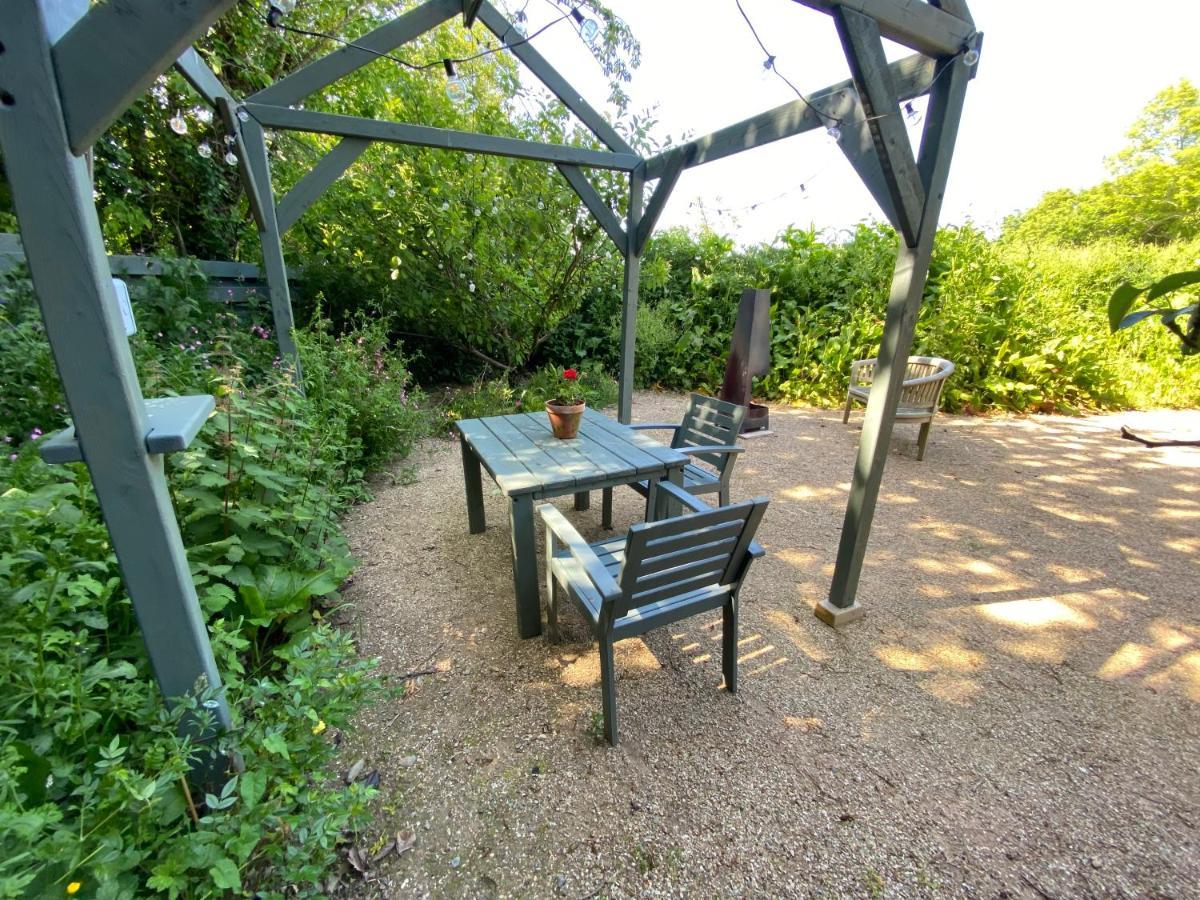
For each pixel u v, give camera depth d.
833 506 3.18
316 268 5.03
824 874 1.13
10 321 2.42
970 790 1.34
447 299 5.30
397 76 4.61
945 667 1.79
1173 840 1.21
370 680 1.33
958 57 1.46
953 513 3.09
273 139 4.66
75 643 1.10
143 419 0.98
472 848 1.18
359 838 1.20
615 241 3.47
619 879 1.13
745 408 2.57
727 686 1.67
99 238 0.89
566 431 2.34
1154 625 2.04
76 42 0.77
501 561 2.47
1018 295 5.53
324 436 2.62
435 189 4.58
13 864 0.75
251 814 0.98
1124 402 5.75
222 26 4.18
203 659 1.13
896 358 1.68
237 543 1.72
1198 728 1.54
